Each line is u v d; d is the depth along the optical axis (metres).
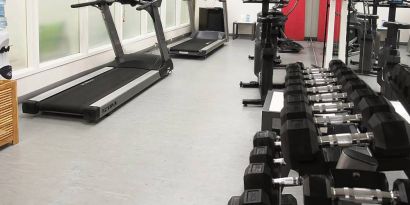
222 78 6.08
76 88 4.57
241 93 5.23
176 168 2.96
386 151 1.01
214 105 4.67
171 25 9.88
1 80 3.26
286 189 2.61
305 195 0.96
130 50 7.39
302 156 1.02
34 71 4.59
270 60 4.57
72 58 5.41
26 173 2.80
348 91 1.72
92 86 4.66
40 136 3.52
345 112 1.60
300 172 1.06
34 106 4.01
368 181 1.10
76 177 2.77
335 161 1.28
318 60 7.35
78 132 3.65
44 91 4.81
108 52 6.48
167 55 6.08
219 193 2.62
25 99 4.47
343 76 1.98
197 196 2.57
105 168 2.93
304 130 1.03
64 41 5.41
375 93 1.52
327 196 0.95
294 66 2.45
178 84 5.62
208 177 2.84
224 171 2.94
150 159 3.11
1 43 3.37
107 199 2.50
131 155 3.17
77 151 3.21
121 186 2.67
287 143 1.04
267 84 4.62
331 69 2.36
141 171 2.90
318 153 1.03
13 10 4.30
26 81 4.48
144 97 4.91
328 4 5.37
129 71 5.53
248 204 1.03
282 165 1.37
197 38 9.37
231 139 3.60
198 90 5.33
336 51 5.36
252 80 5.94
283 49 8.44
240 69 6.79
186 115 4.26
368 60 5.45
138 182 2.73
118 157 3.12
